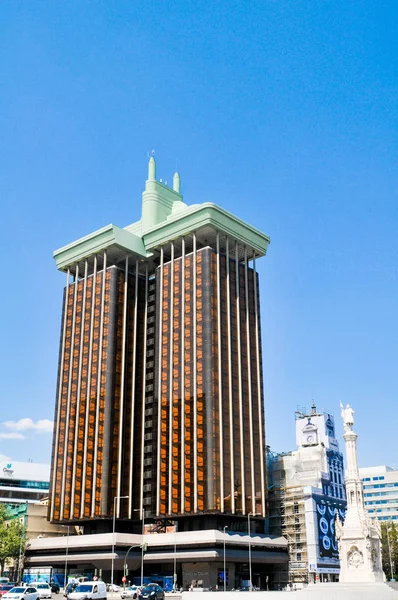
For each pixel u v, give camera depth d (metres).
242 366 193.88
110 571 171.12
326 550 185.38
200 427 177.88
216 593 78.06
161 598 101.19
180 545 167.25
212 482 170.50
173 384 189.12
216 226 198.50
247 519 179.88
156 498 182.00
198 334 188.62
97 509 182.25
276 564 184.38
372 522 93.25
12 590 84.31
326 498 194.12
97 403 194.62
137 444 194.38
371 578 87.81
